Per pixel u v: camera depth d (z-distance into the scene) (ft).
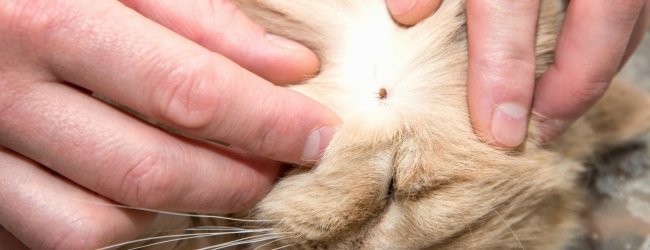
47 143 1.22
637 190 1.64
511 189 1.33
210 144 1.27
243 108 1.22
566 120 1.34
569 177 1.44
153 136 1.23
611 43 1.29
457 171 1.29
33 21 1.20
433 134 1.29
